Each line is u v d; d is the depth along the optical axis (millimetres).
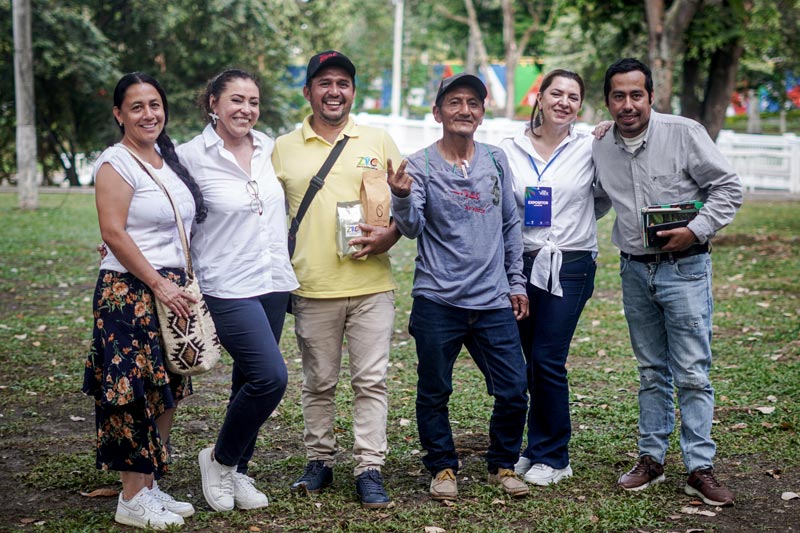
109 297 3941
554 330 4625
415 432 5625
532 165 4684
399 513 4227
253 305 4160
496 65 46281
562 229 4621
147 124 3998
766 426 5531
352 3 42875
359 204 4367
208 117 4273
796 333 8141
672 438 5375
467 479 4746
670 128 4434
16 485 4711
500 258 4465
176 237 4074
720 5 14469
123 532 4051
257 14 29766
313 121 4488
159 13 28672
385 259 4500
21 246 14242
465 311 4414
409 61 49281
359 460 4438
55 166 31828
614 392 6500
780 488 4574
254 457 5184
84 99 29438
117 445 4004
